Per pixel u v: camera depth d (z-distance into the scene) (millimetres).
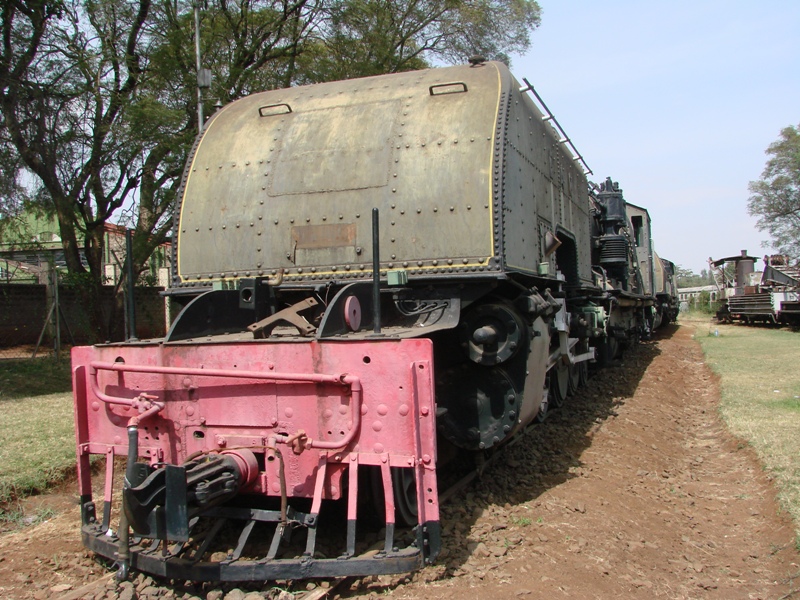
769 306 26578
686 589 4129
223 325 4875
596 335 9289
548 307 5816
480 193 5090
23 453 6742
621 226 13609
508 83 5605
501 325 5020
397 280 4988
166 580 3922
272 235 5508
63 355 14719
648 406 9836
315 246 5395
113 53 14117
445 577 3893
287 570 3602
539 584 3816
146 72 15461
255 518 3877
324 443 3822
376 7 18109
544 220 6586
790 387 10977
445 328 4656
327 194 5422
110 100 14352
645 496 5863
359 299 4527
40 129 13281
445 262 5098
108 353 4320
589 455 6891
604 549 4449
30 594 3852
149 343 4246
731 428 8273
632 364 14469
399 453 3754
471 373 5188
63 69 13625
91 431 4367
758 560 4660
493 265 5008
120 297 15594
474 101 5453
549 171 6980
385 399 3781
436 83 5801
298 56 18203
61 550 4523
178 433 4164
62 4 13445
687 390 12352
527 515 4941
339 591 3746
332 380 3795
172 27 15086
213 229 5680
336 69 18094
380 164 5367
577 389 10969
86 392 4375
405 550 3717
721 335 23750
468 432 5137
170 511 3428
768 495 5855
